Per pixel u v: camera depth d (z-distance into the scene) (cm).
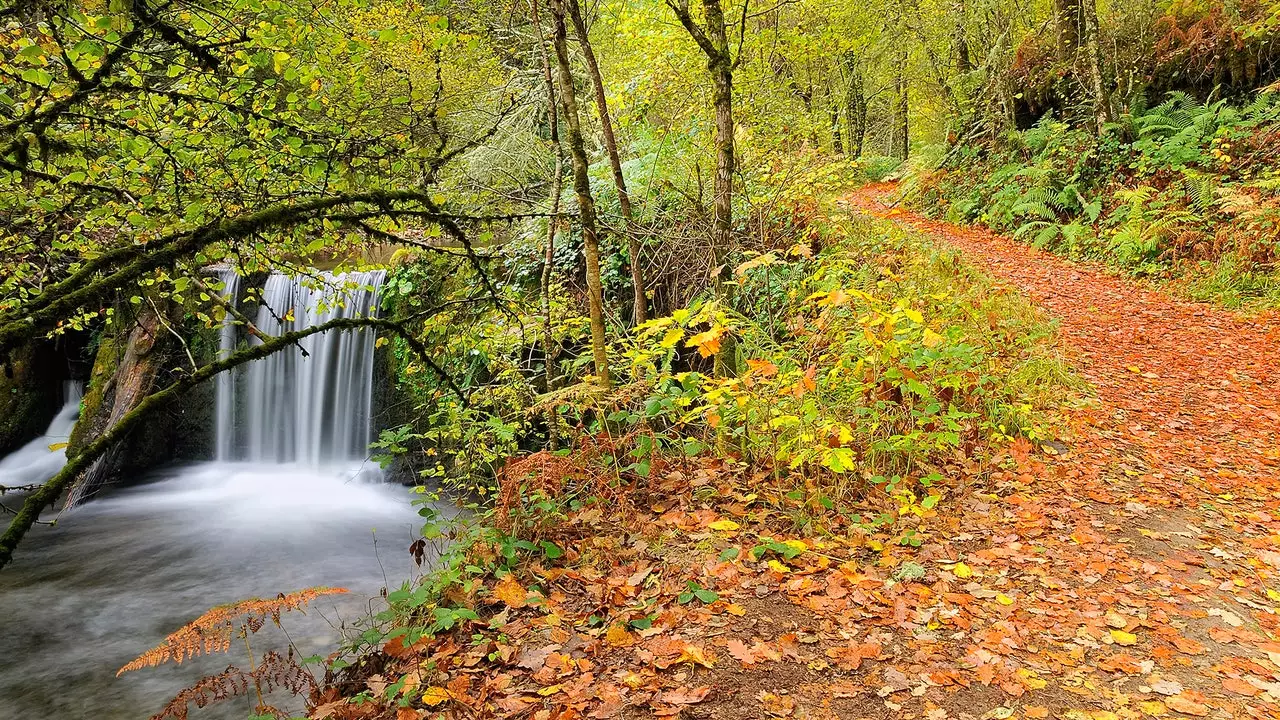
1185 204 1048
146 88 329
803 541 404
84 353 1167
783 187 895
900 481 468
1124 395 656
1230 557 388
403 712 278
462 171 821
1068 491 470
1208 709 269
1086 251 1125
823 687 288
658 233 623
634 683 289
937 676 291
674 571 377
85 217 438
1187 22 1227
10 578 707
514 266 923
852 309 651
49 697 501
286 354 1073
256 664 509
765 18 872
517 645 319
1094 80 1248
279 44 387
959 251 953
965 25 1667
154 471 1059
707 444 532
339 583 684
